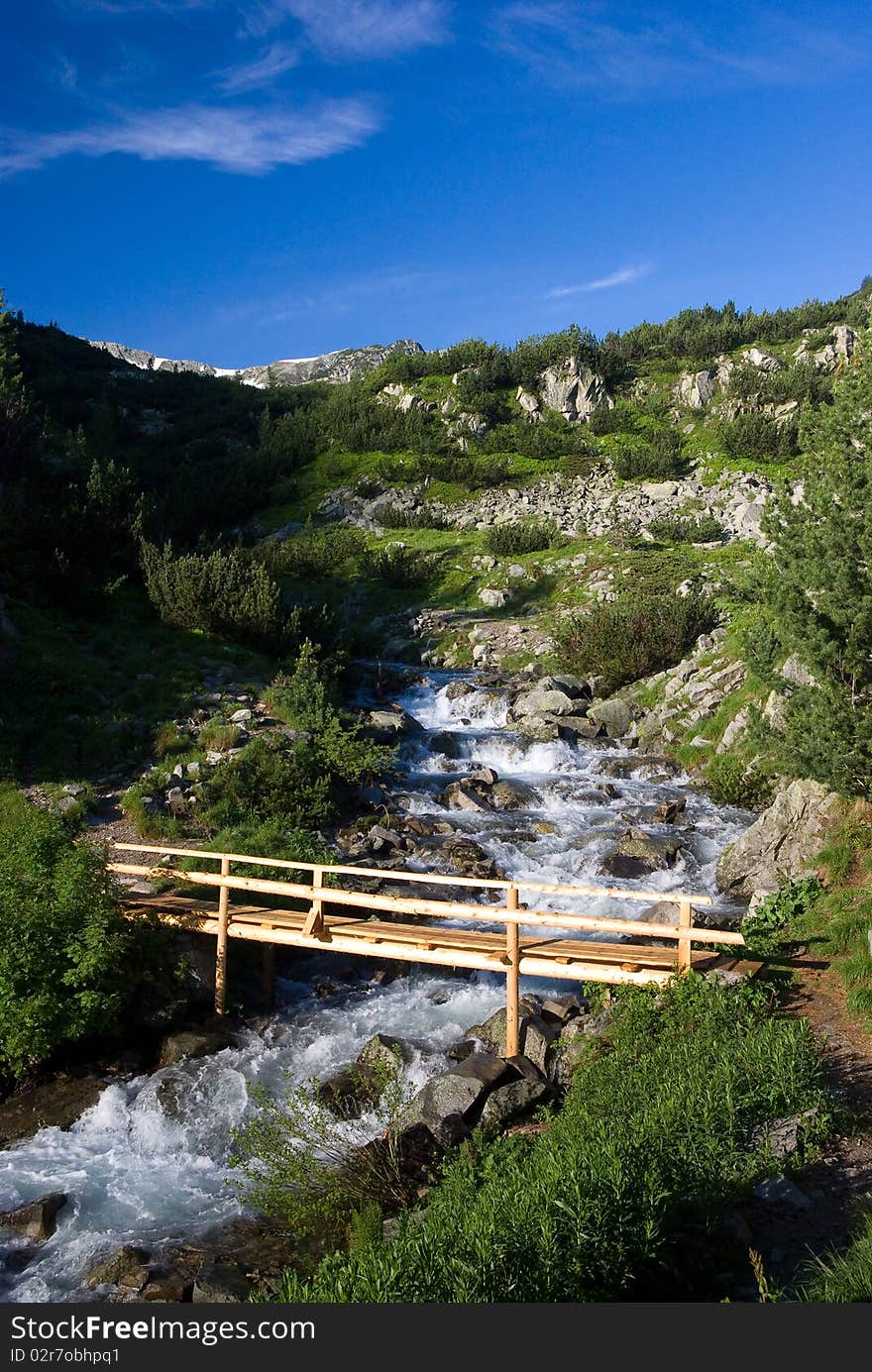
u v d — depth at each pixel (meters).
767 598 14.85
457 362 71.44
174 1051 12.49
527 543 45.41
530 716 27.16
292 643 29.02
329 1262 6.67
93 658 24.89
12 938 12.08
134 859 16.62
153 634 27.36
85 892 12.92
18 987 11.88
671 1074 8.84
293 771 20.09
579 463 58.34
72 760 20.34
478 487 56.66
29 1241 9.02
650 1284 6.39
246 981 14.23
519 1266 5.86
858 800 14.77
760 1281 6.04
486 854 18.97
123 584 30.48
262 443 65.56
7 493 31.53
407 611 40.25
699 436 60.22
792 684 15.00
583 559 41.78
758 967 11.77
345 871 13.08
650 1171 6.84
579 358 67.06
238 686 24.55
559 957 12.19
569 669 31.19
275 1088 11.68
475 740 25.67
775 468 53.41
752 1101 8.30
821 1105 8.37
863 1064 9.58
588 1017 11.76
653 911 15.27
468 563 44.47
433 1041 12.41
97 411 65.06
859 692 14.56
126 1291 8.02
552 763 24.56
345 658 30.42
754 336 71.56
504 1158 8.30
